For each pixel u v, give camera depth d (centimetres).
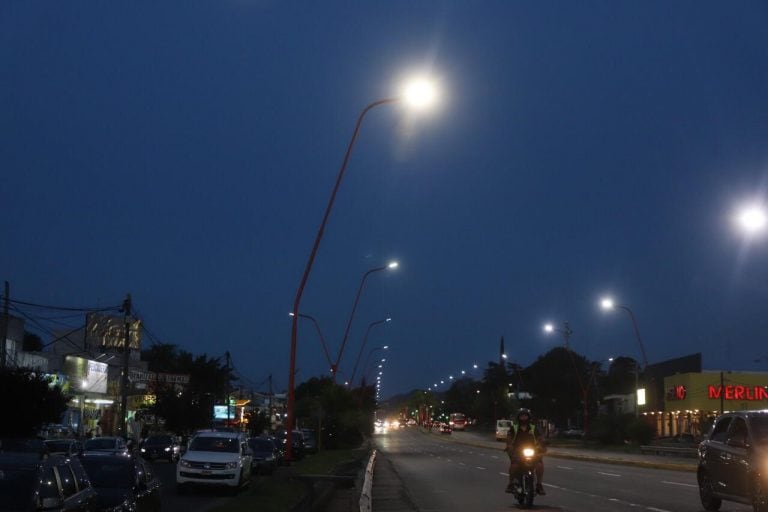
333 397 7719
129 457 1619
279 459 4469
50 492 1093
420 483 3466
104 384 7244
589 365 13625
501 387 16438
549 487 3073
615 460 5181
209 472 2991
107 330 8262
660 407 9688
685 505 2316
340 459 5078
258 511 2052
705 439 2108
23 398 4091
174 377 8719
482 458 6100
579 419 13625
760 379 8569
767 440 1827
